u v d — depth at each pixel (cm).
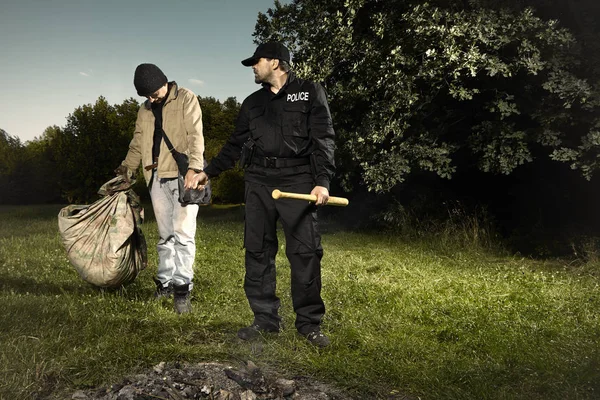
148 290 474
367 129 902
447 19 795
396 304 443
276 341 331
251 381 270
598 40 727
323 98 335
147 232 938
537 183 945
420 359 321
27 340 315
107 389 261
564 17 809
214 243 798
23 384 254
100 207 445
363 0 873
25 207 2355
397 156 892
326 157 327
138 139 452
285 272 575
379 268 648
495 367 301
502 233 936
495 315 416
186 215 416
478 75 838
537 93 803
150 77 408
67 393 258
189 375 277
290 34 985
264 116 338
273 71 335
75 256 436
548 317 415
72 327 344
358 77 924
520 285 543
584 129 760
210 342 338
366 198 1148
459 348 342
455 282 550
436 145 899
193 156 405
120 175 455
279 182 337
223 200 2359
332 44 905
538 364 301
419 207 1011
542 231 871
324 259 693
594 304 468
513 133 777
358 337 348
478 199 1017
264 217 345
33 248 699
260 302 350
